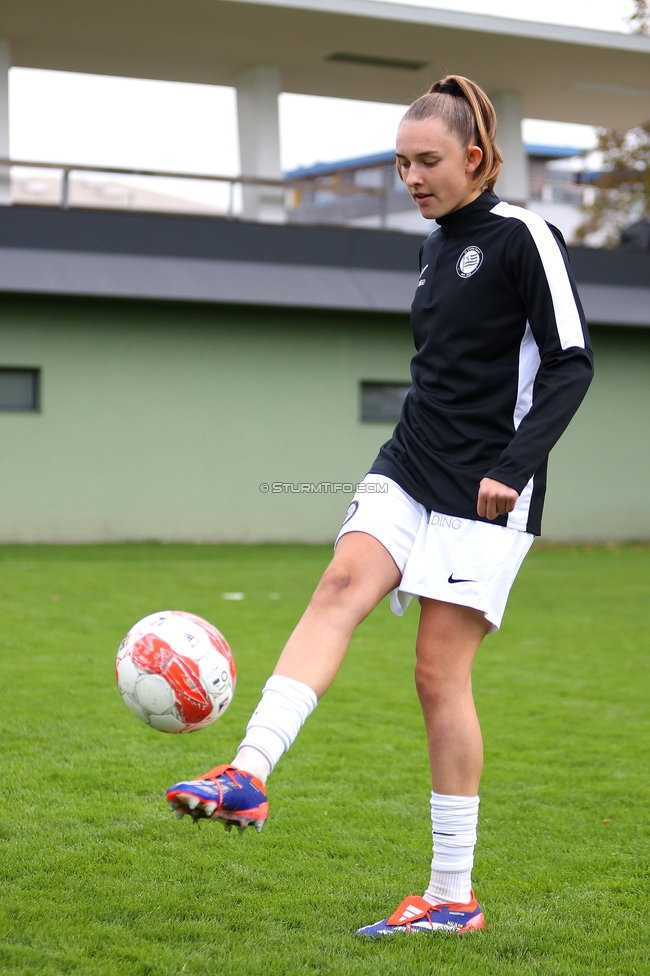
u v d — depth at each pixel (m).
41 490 34.50
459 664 6.27
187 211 42.44
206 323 36.38
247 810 4.98
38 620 17.73
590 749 10.87
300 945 6.01
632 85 45.38
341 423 38.19
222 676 5.98
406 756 10.40
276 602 20.83
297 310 37.47
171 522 36.06
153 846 7.66
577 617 20.38
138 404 35.59
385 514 6.16
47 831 7.89
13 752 10.01
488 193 6.26
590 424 41.69
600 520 41.81
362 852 7.75
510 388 6.11
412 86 44.72
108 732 10.87
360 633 18.41
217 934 6.12
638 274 42.38
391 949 5.99
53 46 39.66
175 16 37.22
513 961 5.89
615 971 5.79
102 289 33.34
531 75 43.94
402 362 38.97
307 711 5.57
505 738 11.30
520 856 7.77
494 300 6.07
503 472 5.67
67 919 6.23
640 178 65.00
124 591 21.67
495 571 6.07
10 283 32.38
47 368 34.47
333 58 41.59
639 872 7.46
